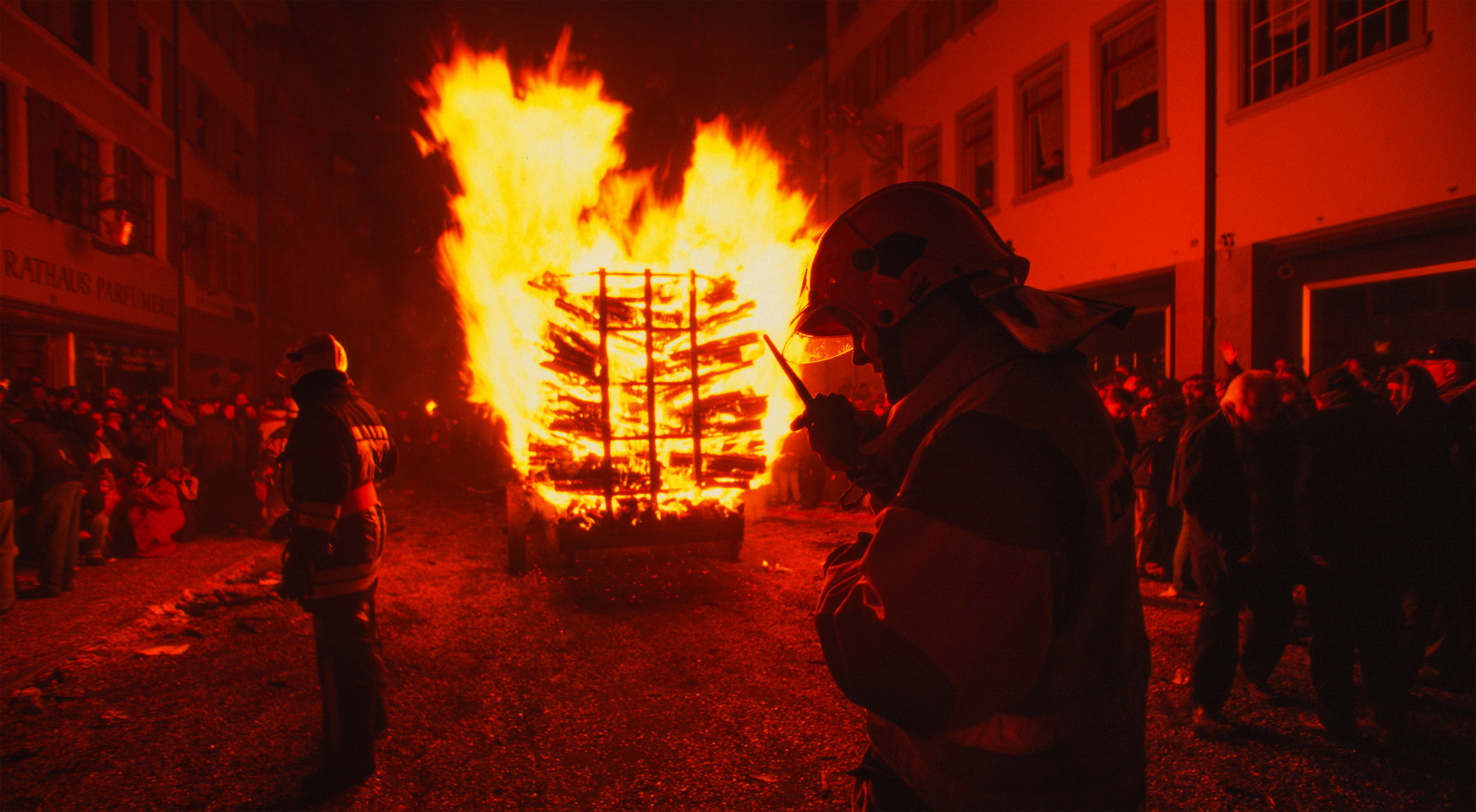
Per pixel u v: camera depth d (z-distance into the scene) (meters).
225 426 10.09
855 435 1.03
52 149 11.81
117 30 14.02
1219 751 3.29
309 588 2.86
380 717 3.49
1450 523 3.83
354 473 3.02
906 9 17.25
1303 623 5.03
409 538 9.12
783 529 9.39
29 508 6.42
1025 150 13.55
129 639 5.08
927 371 0.98
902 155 17.42
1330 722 3.35
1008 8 13.70
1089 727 0.86
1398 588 3.27
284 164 23.06
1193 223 10.02
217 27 18.75
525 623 5.29
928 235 0.99
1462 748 3.29
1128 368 11.66
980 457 0.78
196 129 17.52
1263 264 9.23
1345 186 8.14
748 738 3.45
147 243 15.31
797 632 5.01
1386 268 8.16
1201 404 5.38
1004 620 0.74
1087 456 0.83
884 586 0.75
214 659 4.68
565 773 3.14
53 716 3.78
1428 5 7.34
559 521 6.44
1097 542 0.84
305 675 4.37
